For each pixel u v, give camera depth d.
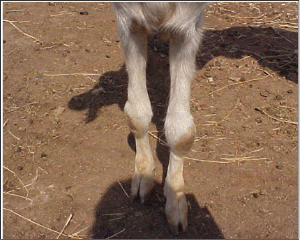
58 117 1.09
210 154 0.96
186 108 0.73
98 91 1.19
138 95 0.77
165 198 0.83
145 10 0.63
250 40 1.45
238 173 0.90
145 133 0.81
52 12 1.67
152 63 1.32
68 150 0.98
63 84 1.23
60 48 1.42
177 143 0.73
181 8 0.62
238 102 1.15
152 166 0.83
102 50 1.41
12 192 0.86
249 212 0.81
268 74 1.27
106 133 1.03
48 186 0.88
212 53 1.38
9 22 1.57
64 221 0.79
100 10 1.71
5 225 0.79
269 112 1.11
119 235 0.76
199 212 0.81
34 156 0.96
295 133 1.03
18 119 1.08
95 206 0.82
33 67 1.31
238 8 1.70
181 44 0.69
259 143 0.99
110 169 0.92
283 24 1.56
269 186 0.87
